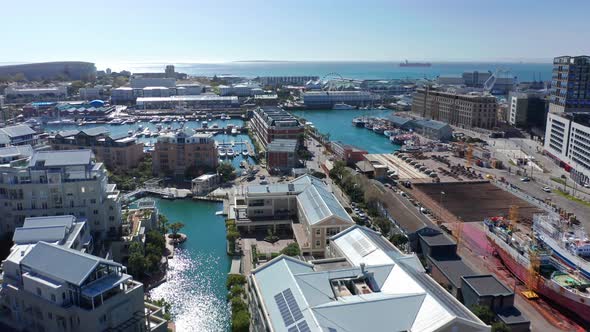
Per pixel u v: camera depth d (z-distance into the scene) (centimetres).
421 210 19662
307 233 15688
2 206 14075
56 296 9262
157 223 17038
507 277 14075
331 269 11081
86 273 9281
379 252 11462
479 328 8481
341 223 15088
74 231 11994
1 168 14188
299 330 8319
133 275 13700
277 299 9444
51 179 14000
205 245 16475
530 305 12562
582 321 11775
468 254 15612
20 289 9956
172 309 12388
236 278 12700
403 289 9662
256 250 15562
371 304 8875
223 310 12400
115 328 9531
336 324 8406
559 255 13700
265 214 17975
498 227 16238
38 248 10219
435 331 8219
